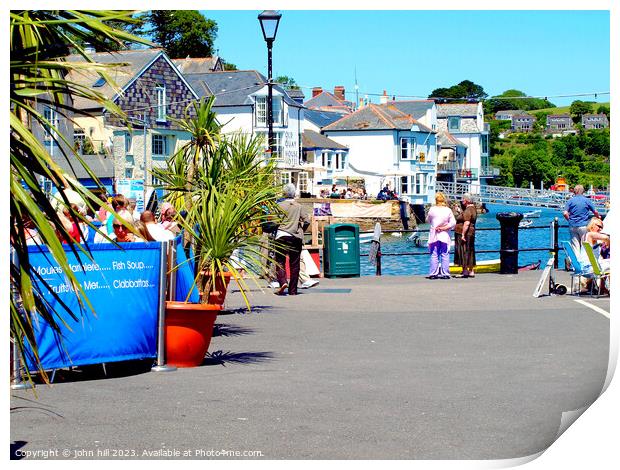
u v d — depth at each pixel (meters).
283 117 81.44
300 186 83.44
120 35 5.90
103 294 9.76
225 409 8.26
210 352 11.75
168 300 10.99
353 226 23.95
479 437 7.34
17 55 5.63
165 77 59.94
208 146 13.81
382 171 95.81
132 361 10.77
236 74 81.38
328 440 7.21
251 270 11.62
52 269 9.31
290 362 10.96
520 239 62.28
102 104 5.79
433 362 10.95
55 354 9.41
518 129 133.88
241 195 13.09
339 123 97.12
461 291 19.70
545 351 11.77
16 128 5.46
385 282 22.34
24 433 7.39
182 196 13.55
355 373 10.18
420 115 107.50
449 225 23.11
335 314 15.88
